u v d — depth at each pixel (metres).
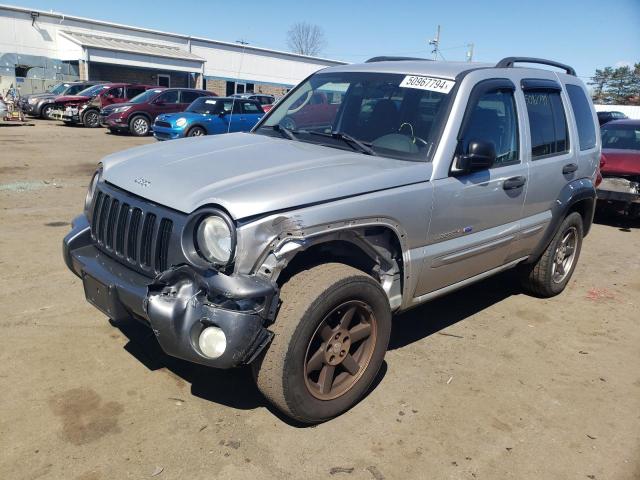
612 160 8.62
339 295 2.87
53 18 33.31
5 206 7.46
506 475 2.81
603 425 3.30
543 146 4.47
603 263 6.73
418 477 2.75
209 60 38.47
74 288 4.67
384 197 3.09
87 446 2.78
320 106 4.19
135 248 3.09
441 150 3.47
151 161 3.40
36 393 3.17
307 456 2.83
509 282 5.70
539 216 4.55
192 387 3.36
